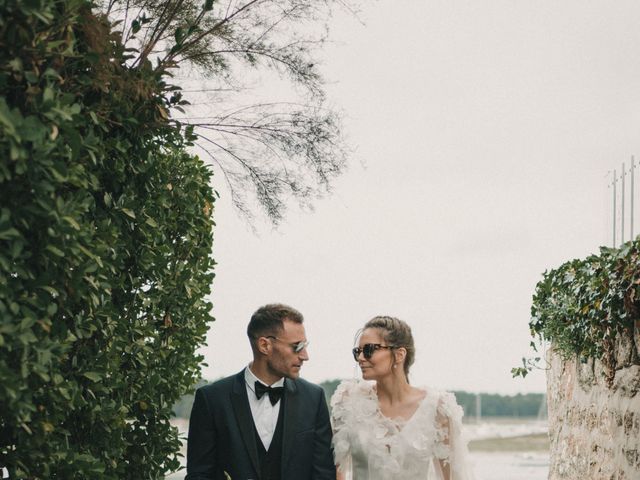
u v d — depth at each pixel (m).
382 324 4.68
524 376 8.29
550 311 7.55
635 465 5.29
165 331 5.18
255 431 4.36
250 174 5.90
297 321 4.44
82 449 3.88
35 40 3.03
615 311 5.54
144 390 4.76
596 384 6.53
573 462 7.39
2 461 3.22
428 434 4.54
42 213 3.00
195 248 5.68
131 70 4.07
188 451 4.43
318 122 5.77
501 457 38.53
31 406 2.98
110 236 3.80
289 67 5.76
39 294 3.11
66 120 3.16
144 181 4.44
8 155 2.85
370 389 4.75
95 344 3.93
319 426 4.50
